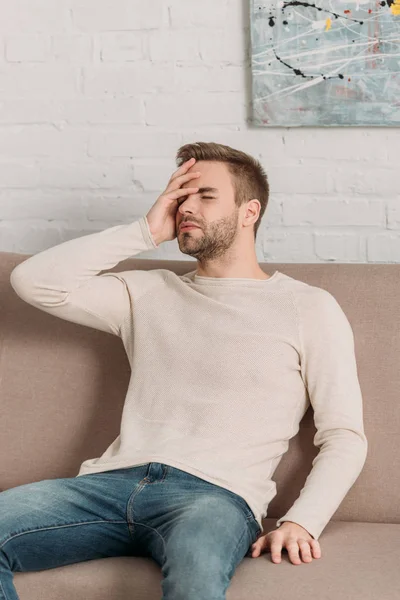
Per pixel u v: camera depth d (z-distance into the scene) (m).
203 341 1.81
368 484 1.80
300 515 1.59
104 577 1.50
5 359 2.03
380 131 2.33
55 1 2.43
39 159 2.48
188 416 1.74
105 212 2.47
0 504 1.59
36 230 2.50
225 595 1.39
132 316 1.91
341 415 1.74
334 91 2.30
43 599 1.51
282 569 1.49
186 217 1.89
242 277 1.91
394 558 1.52
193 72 2.39
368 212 2.36
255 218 1.95
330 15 2.28
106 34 2.42
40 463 1.95
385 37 2.27
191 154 1.96
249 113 2.38
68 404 1.97
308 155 2.37
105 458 1.76
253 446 1.72
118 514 1.62
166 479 1.64
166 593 1.37
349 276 1.97
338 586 1.40
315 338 1.80
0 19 2.45
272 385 1.76
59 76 2.45
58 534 1.57
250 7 2.31
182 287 1.90
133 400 1.81
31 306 2.06
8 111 2.47
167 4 2.39
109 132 2.45
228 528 1.49
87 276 1.87
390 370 1.86
